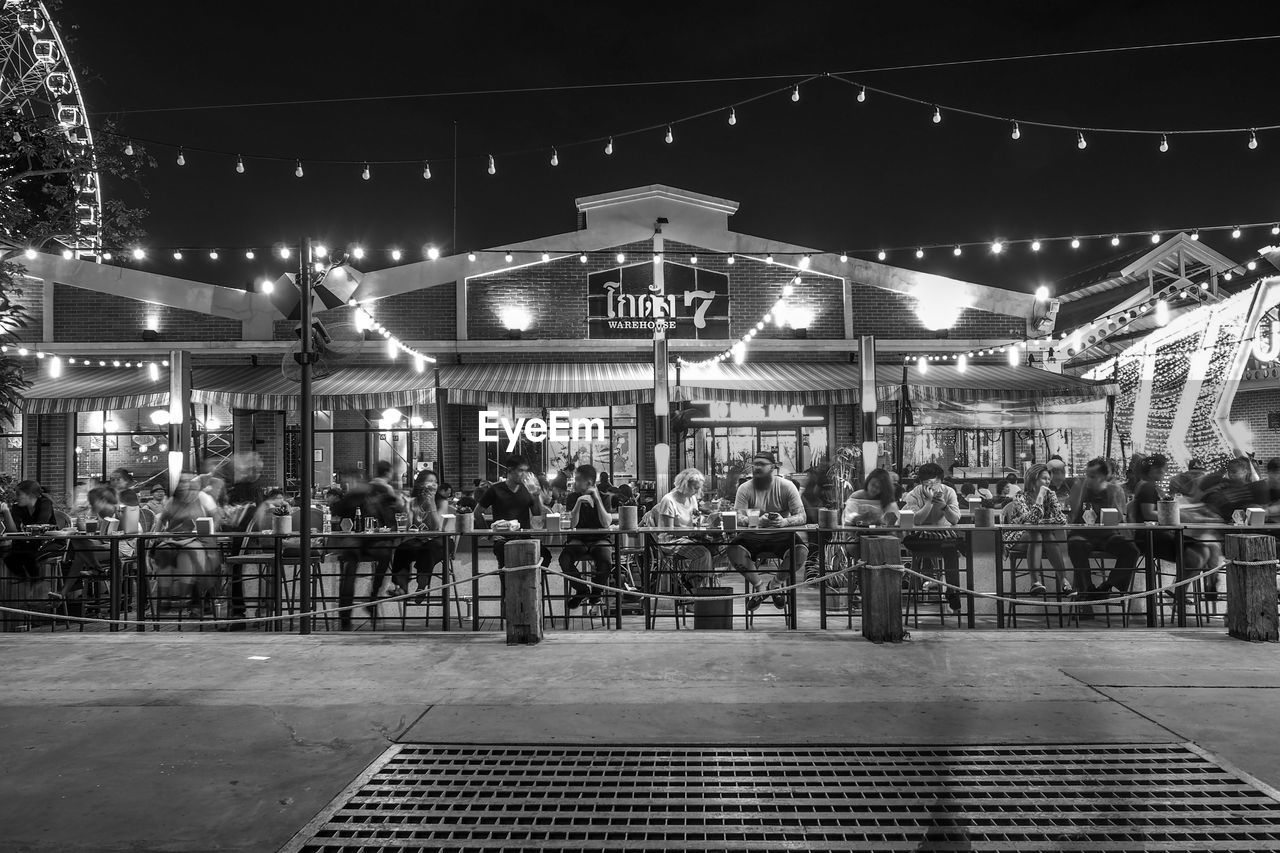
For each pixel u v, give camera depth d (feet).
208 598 26.91
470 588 31.27
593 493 28.58
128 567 29.45
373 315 65.77
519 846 11.18
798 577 27.99
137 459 64.90
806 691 17.72
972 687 17.93
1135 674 18.84
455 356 66.08
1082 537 27.73
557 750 14.49
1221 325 51.26
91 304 64.28
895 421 66.85
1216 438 51.19
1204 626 25.64
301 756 14.21
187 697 17.61
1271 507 29.60
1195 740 14.57
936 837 11.32
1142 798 12.33
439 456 56.49
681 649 21.52
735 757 14.10
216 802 12.35
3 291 37.37
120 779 13.20
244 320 64.85
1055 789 12.64
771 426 69.05
